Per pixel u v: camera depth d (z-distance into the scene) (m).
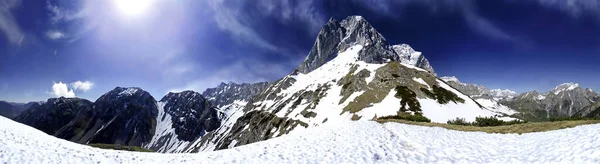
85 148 22.20
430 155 18.27
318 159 19.08
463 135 23.09
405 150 19.48
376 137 23.19
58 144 22.19
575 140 16.80
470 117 87.06
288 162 18.77
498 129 24.67
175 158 20.91
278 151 21.17
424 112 88.75
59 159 18.84
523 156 16.34
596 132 17.27
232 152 21.61
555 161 14.55
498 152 17.86
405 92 106.69
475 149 18.88
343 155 19.47
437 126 27.97
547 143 17.70
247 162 19.06
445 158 17.55
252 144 24.39
